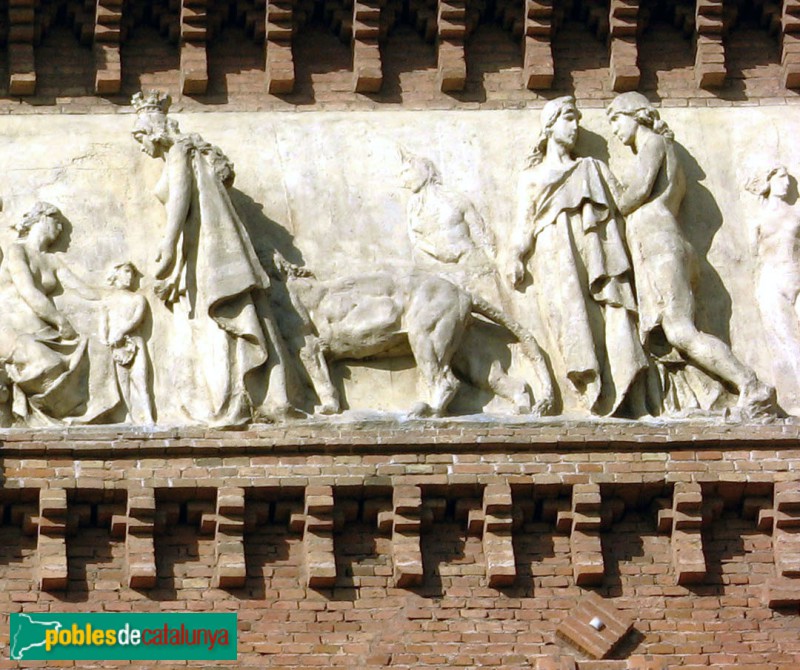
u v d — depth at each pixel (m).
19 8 29.33
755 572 27.14
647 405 28.02
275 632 26.50
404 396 27.97
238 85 29.58
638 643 26.70
